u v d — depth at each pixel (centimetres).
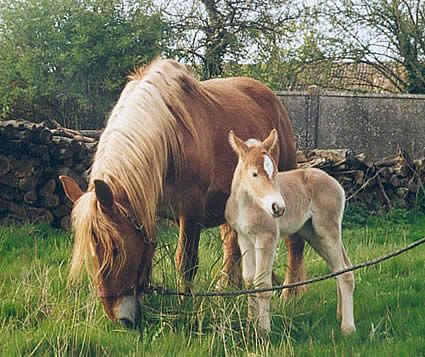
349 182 1265
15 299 624
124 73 1878
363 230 1134
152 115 608
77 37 1828
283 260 830
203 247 827
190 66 2188
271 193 541
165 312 583
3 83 1916
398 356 531
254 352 528
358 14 2311
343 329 593
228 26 2233
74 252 547
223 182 686
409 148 1806
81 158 1014
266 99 817
